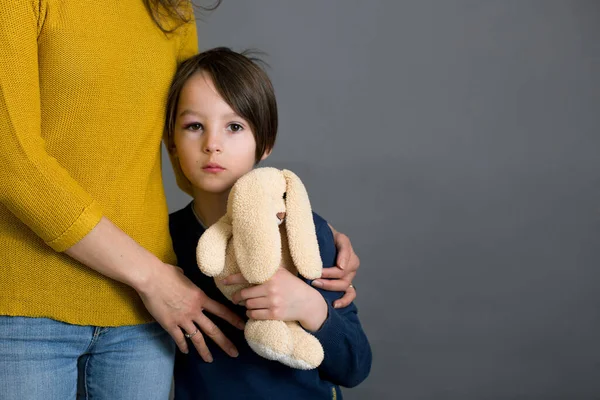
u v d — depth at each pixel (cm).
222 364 136
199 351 130
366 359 141
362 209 274
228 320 129
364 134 272
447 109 270
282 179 125
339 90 272
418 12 268
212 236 122
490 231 271
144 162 123
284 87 273
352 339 134
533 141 268
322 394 139
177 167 149
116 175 118
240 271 124
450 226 272
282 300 120
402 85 271
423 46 269
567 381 270
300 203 124
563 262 270
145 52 122
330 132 273
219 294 138
